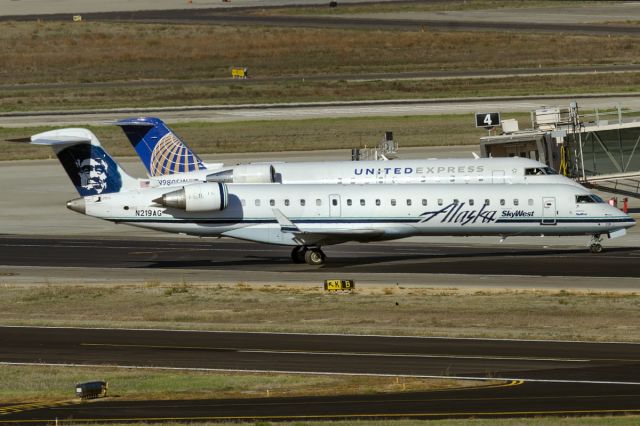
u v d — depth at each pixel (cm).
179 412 10400
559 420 9650
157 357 13675
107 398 11181
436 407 10469
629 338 14462
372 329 15475
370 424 9581
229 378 12175
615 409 10319
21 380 12356
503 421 9600
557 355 13300
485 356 13288
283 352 13812
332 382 11881
